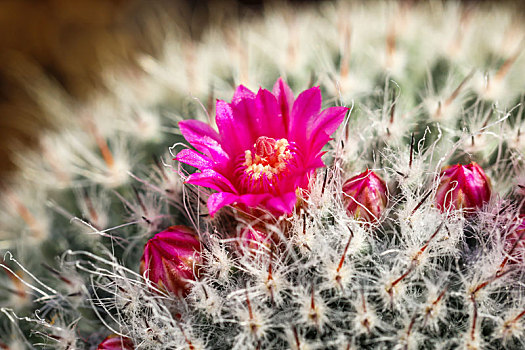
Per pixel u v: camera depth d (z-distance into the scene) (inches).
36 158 6.5
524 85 5.5
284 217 4.9
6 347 5.4
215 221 5.1
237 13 9.6
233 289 4.9
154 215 5.3
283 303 4.8
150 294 5.0
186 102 5.8
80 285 5.3
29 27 9.6
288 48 5.8
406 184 5.0
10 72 9.3
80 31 9.6
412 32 5.9
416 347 4.8
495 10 6.8
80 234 5.5
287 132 5.0
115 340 5.0
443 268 4.9
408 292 4.8
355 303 4.8
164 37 8.6
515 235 4.9
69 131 6.3
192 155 4.8
